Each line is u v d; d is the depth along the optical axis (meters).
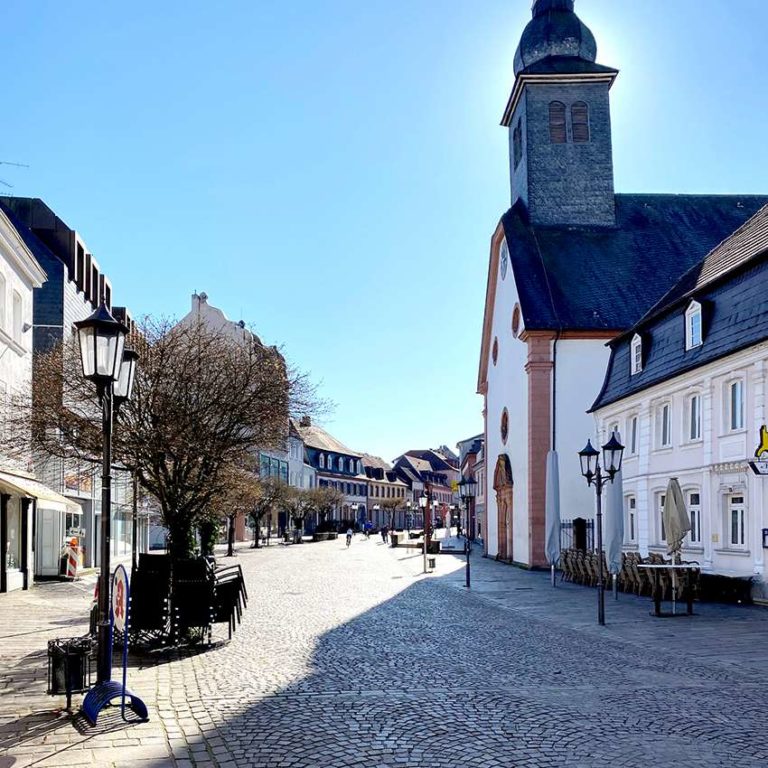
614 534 22.55
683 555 24.31
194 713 8.86
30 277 25.86
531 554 36.19
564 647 13.77
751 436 20.75
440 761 7.13
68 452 16.62
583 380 37.03
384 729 8.20
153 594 13.27
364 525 101.56
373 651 13.25
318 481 101.06
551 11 43.47
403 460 152.25
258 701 9.46
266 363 16.83
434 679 10.82
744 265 21.64
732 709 9.04
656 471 26.47
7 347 23.83
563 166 42.12
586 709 9.05
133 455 15.09
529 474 36.78
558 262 40.28
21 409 19.66
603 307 38.25
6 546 23.47
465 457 103.50
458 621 17.50
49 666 9.46
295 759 7.18
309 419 18.91
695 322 24.20
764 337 19.42
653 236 42.16
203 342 17.30
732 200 44.84
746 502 21.08
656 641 14.48
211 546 27.00
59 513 29.42
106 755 7.29
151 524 47.31
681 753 7.36
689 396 24.50
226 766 7.00
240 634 15.16
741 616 18.20
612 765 7.03
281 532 80.50
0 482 20.44
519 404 39.72
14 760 7.16
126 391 11.27
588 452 18.22
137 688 10.22
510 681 10.69
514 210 43.28
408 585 27.53
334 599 22.34
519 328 39.66
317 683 10.54
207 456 15.16
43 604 20.36
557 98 42.22
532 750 7.46
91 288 35.50
